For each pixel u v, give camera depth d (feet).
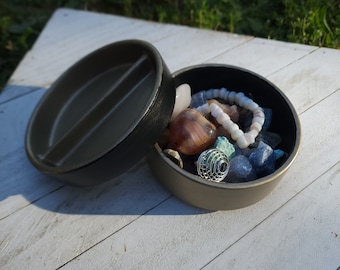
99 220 0.86
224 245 0.81
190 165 0.85
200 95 0.95
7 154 1.00
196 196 0.80
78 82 1.01
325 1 1.34
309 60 1.14
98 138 0.86
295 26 1.30
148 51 0.90
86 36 1.29
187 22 1.42
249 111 0.92
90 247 0.83
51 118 0.98
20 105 1.10
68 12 1.37
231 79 0.95
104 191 0.91
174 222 0.85
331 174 0.90
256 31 1.35
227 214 0.85
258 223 0.84
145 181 0.92
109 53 0.98
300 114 1.01
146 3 1.55
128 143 0.76
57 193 0.91
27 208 0.89
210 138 0.83
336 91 1.06
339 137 0.96
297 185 0.89
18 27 1.51
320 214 0.84
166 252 0.81
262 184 0.75
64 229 0.86
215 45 1.21
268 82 0.89
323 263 0.78
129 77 0.89
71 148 0.87
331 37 1.25
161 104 0.79
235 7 1.43
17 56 1.44
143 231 0.84
